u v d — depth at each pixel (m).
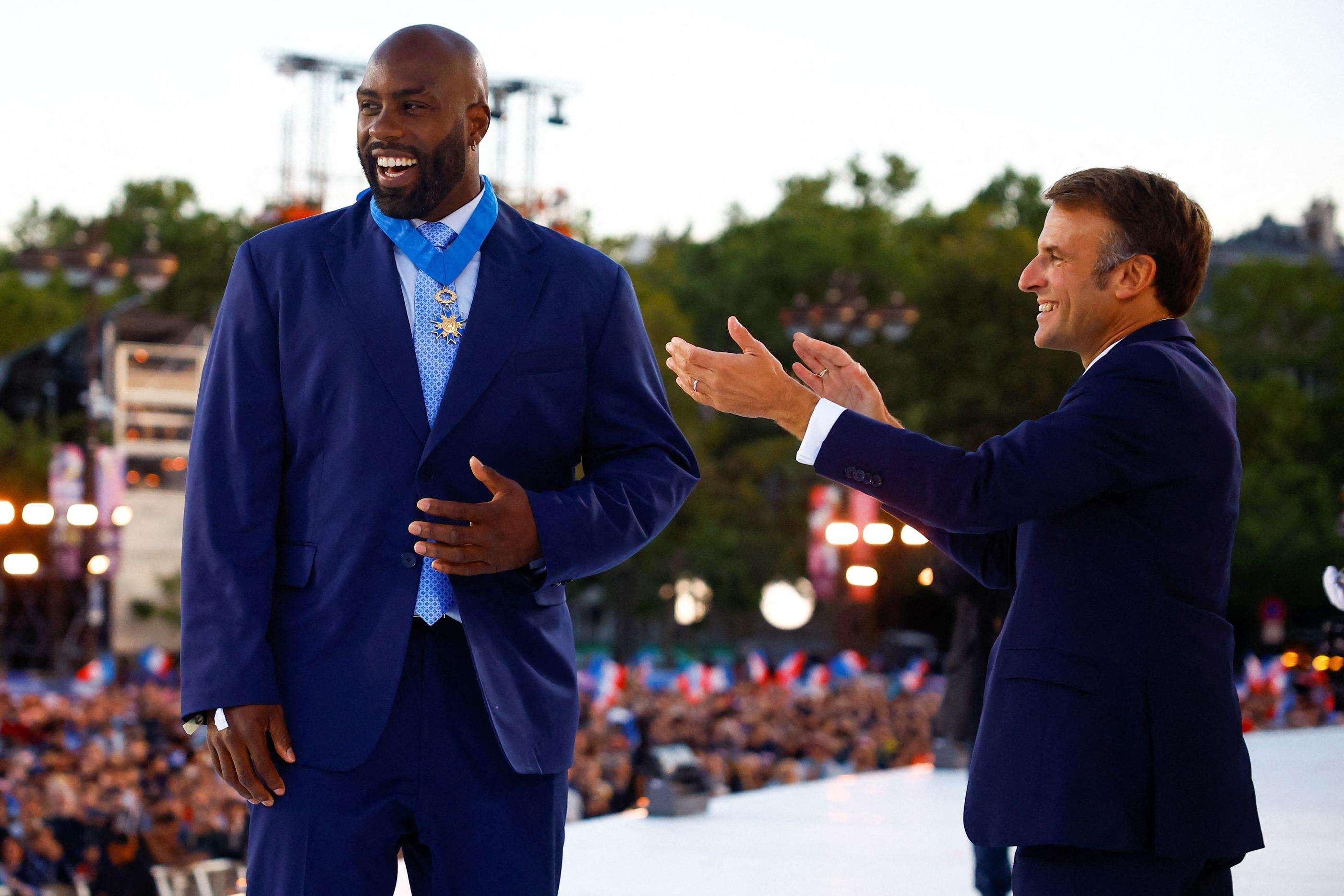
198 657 2.98
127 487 52.41
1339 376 64.62
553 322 3.21
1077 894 3.09
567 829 9.91
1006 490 3.09
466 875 3.05
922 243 69.06
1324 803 10.37
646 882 7.86
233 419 3.11
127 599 51.66
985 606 8.25
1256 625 58.03
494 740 3.10
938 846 9.05
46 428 60.41
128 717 26.03
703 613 59.06
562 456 3.24
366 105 3.13
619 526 3.09
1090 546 3.15
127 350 54.41
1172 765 3.05
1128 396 3.11
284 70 35.72
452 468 3.07
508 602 3.11
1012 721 3.15
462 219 3.22
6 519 31.81
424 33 3.14
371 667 3.01
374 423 3.07
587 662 60.62
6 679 49.94
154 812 14.68
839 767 22.31
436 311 3.16
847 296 29.19
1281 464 59.03
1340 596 6.78
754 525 57.38
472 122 3.18
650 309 58.25
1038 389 53.16
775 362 3.32
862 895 7.53
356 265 3.16
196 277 86.44
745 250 68.06
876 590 46.47
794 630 65.31
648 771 17.23
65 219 96.56
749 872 8.19
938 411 53.66
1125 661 3.08
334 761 2.98
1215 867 3.27
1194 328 60.72
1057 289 3.36
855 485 3.22
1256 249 85.00
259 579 3.03
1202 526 3.15
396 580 3.03
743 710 27.55
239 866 14.30
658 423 3.33
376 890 3.02
